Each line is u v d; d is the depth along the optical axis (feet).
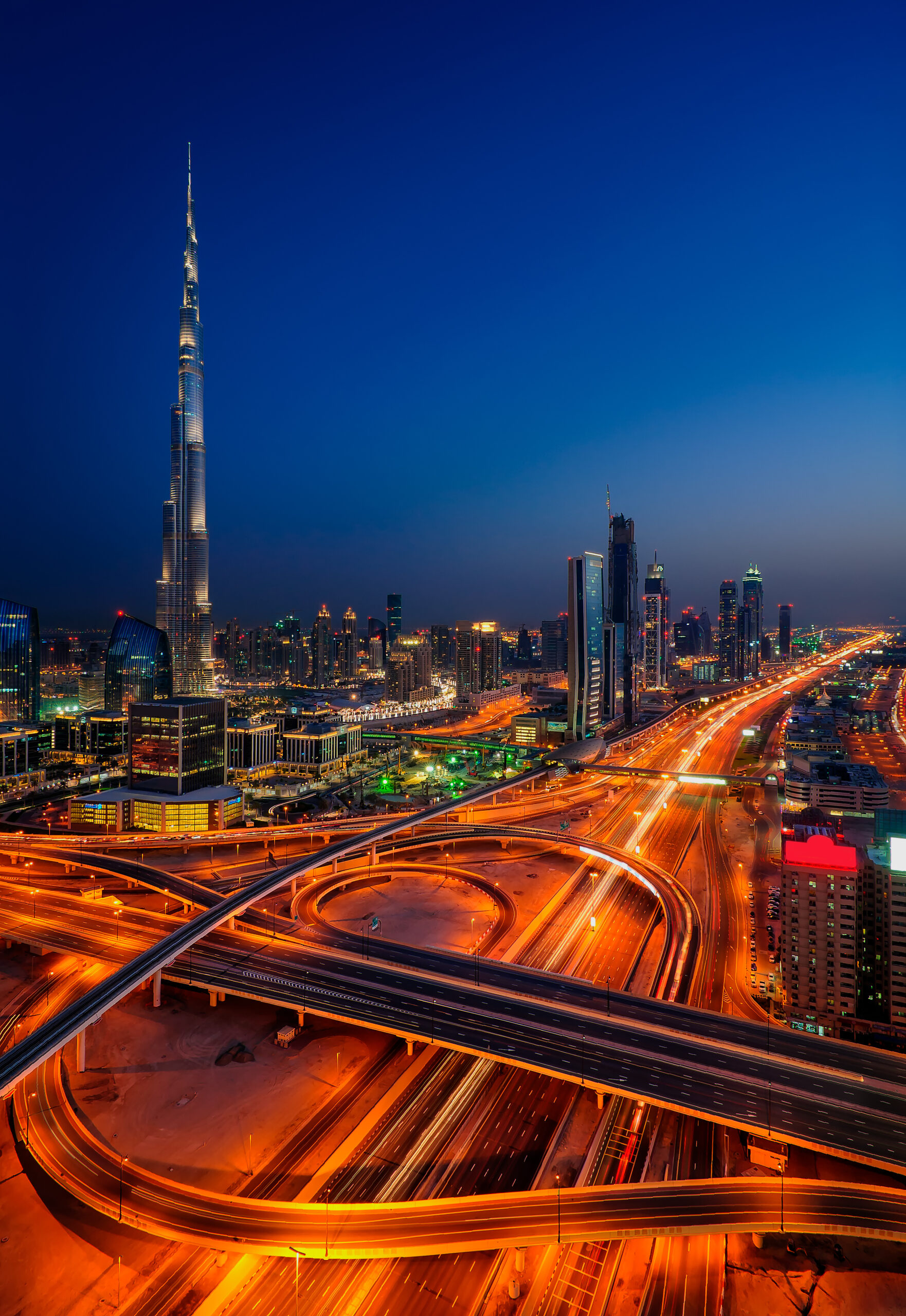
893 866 576.20
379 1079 542.57
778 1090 467.52
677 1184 403.95
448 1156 459.73
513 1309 359.87
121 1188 423.23
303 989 610.24
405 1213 394.52
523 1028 546.67
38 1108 501.97
